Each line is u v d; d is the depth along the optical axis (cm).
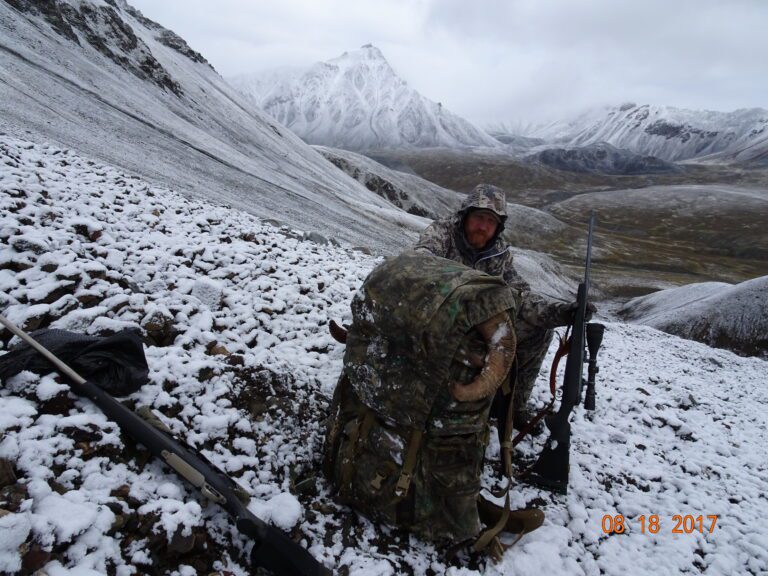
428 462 287
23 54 3731
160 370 333
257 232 770
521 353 395
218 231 701
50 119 2147
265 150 6384
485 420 295
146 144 2898
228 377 348
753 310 2988
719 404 739
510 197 19750
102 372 302
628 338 1366
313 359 461
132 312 405
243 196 2684
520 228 10862
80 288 399
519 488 383
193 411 316
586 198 18538
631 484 432
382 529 306
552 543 328
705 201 17088
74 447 257
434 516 291
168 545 237
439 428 282
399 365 285
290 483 316
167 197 799
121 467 264
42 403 272
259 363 369
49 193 561
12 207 476
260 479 307
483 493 359
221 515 272
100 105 3450
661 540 360
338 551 285
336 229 2977
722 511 411
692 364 1177
